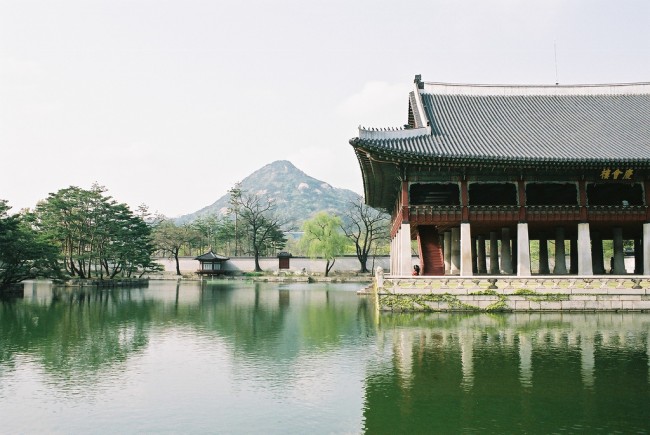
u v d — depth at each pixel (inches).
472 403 644.1
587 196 1701.5
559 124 1856.5
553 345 973.2
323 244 4525.1
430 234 1818.4
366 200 2490.2
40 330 1259.8
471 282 1402.6
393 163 1611.7
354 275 4731.8
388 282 1413.6
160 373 807.1
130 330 1263.5
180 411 623.2
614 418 589.9
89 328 1299.2
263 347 1017.5
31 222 3309.5
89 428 568.1
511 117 1918.1
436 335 1090.1
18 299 2239.2
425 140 1675.7
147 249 3976.4
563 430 556.1
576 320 1272.1
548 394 676.1
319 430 561.0
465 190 1601.9
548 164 1542.8
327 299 2268.7
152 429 565.6
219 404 649.0
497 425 570.6
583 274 1588.3
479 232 2123.5
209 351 981.2
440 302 1401.3
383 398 667.4
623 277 1384.1
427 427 567.8
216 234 6678.2
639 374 767.7
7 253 2251.5
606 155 1581.0
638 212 1608.0
